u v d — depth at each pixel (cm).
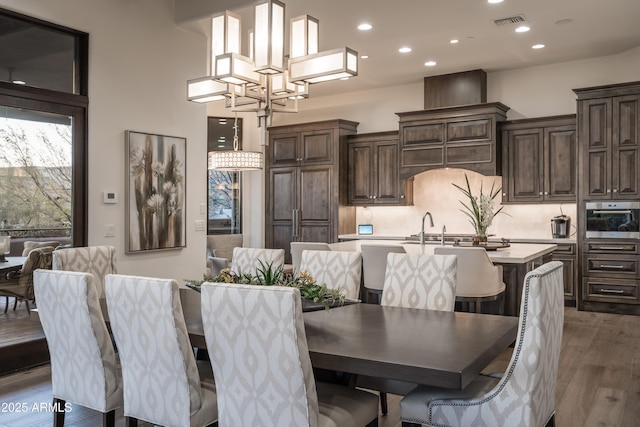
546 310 197
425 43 616
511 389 198
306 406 187
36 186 432
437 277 315
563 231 682
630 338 505
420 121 742
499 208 739
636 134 604
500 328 251
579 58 681
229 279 274
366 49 637
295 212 827
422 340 228
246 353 194
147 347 224
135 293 222
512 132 705
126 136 500
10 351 406
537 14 528
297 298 183
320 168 810
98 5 478
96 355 243
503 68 723
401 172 757
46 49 445
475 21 546
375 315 284
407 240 725
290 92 336
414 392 230
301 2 495
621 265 616
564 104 698
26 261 425
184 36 565
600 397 350
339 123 796
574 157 667
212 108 845
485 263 422
